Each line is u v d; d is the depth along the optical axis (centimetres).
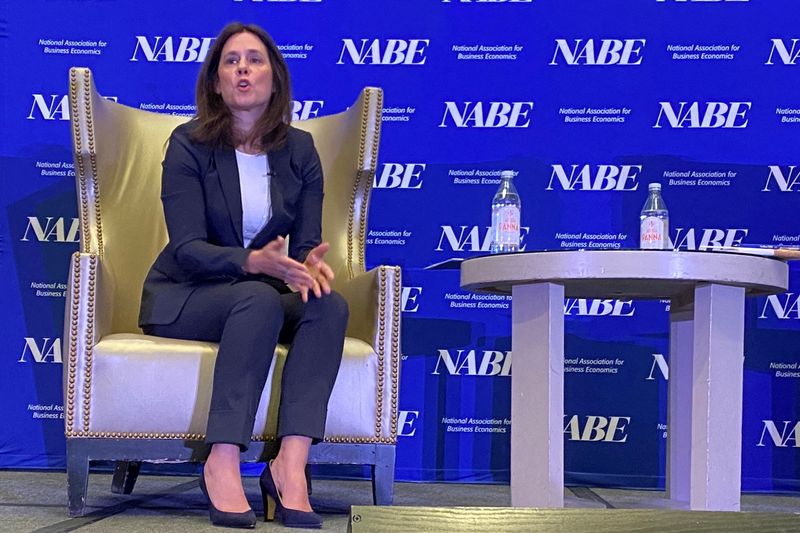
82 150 247
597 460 302
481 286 226
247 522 202
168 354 217
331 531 202
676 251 198
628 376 303
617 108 305
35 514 219
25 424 301
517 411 213
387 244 306
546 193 305
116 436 215
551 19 305
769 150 303
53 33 305
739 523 140
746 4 304
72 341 214
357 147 267
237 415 203
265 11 307
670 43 305
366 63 307
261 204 231
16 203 304
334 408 224
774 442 299
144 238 258
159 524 207
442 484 298
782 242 302
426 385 305
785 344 300
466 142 306
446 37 307
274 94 235
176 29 307
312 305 213
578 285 220
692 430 208
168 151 229
